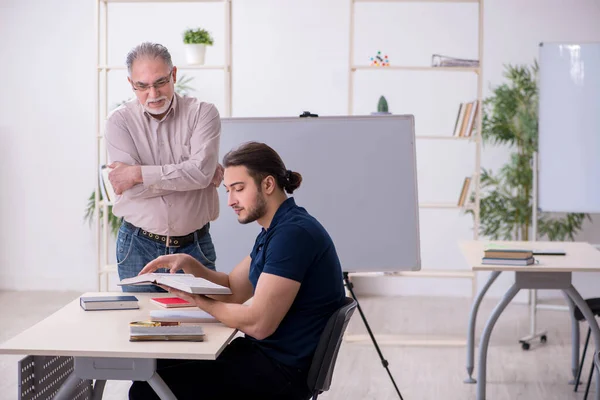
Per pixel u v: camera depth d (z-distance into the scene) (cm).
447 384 452
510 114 654
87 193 694
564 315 629
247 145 255
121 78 684
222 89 684
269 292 238
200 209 330
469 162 673
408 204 434
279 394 245
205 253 336
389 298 688
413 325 591
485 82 666
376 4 675
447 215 682
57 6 682
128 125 325
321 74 682
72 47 684
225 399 244
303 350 247
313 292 247
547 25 658
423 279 694
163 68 311
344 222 434
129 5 683
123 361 223
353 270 431
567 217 655
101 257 696
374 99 680
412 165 437
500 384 454
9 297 673
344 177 437
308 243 244
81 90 687
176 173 316
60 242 700
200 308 245
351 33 552
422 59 673
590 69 577
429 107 675
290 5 680
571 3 655
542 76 585
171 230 323
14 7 685
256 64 686
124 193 322
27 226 701
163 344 224
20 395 240
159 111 317
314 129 439
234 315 239
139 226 324
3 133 695
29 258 704
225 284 282
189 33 553
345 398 426
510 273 681
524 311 642
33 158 696
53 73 687
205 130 325
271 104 688
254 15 682
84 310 265
